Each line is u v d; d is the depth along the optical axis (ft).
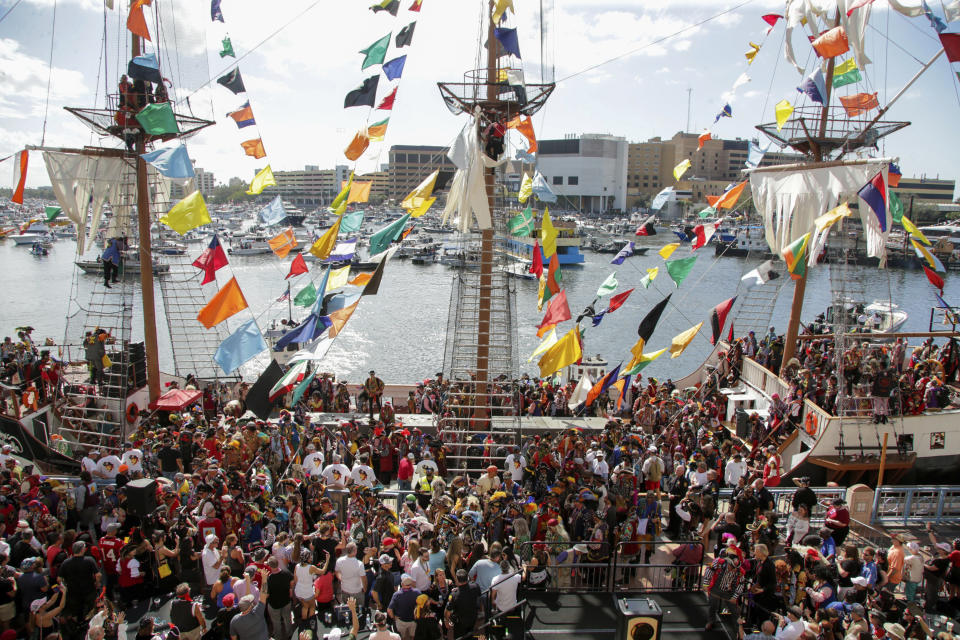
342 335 222.07
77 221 68.64
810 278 328.70
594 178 530.27
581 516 43.11
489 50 62.28
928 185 465.06
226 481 42.42
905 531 50.65
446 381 73.56
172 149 48.32
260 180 60.80
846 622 33.12
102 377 68.08
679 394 77.15
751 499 43.39
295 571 36.19
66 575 34.76
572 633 35.27
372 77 48.21
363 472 46.80
